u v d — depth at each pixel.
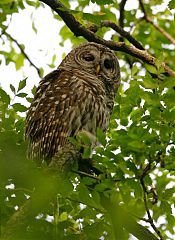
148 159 9.93
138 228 10.23
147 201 10.68
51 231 9.50
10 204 10.08
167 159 10.66
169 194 10.66
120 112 11.59
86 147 9.98
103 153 9.87
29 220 9.02
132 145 9.63
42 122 12.90
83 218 10.90
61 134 12.80
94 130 13.25
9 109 11.51
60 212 10.83
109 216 10.37
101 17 12.68
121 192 10.13
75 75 13.80
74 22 13.30
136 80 12.10
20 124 11.79
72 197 10.54
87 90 13.30
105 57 14.66
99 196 9.91
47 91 13.39
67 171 10.68
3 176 7.48
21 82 11.51
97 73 14.26
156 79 10.37
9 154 7.65
